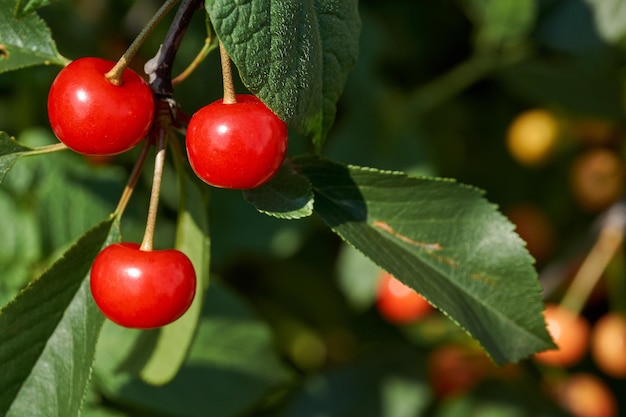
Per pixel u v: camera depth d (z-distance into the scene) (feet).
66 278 1.47
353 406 2.19
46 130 2.02
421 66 2.32
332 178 1.50
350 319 2.48
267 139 1.40
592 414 2.18
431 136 2.34
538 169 2.40
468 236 1.51
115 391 1.79
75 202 1.82
